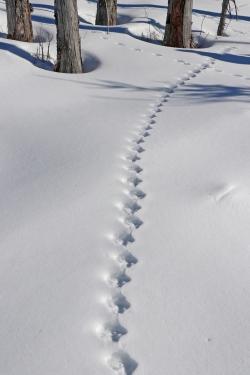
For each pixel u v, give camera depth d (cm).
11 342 231
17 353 226
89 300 257
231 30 1084
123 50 759
